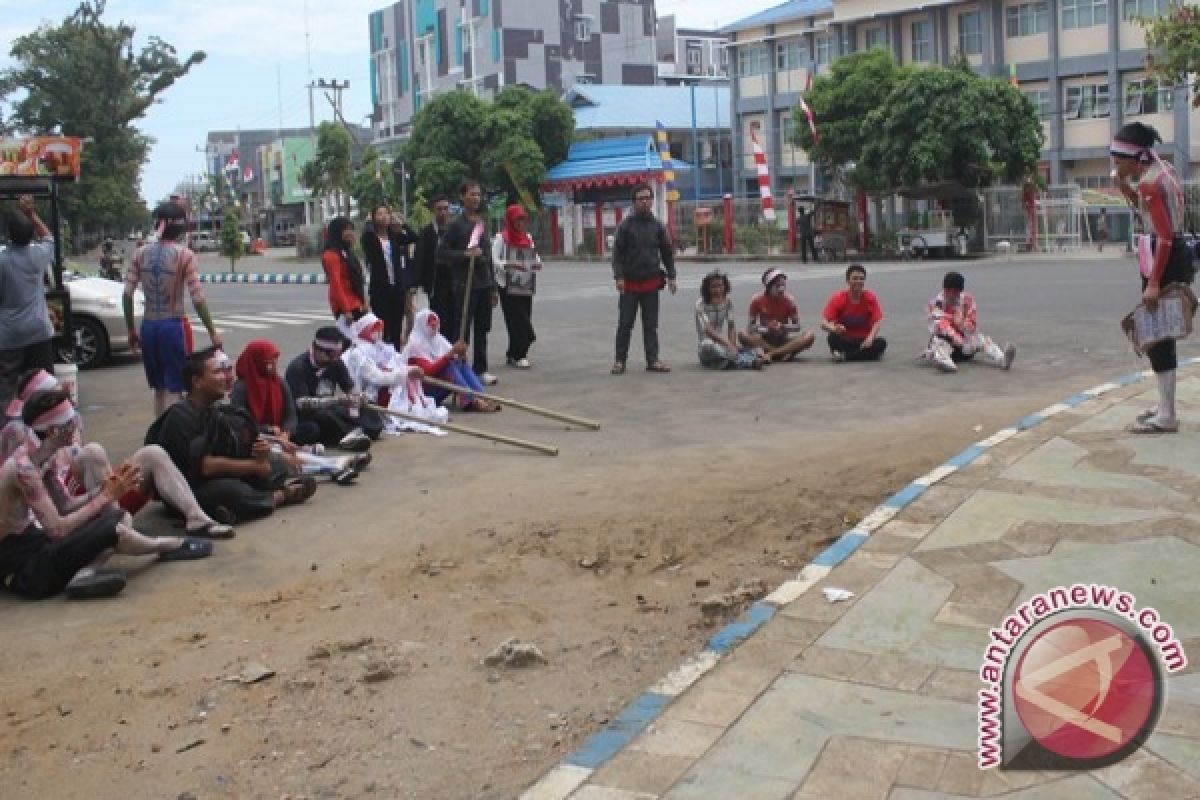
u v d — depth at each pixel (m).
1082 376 11.46
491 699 4.68
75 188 47.84
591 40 85.88
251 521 7.26
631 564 6.15
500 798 3.90
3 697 4.91
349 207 57.75
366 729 4.48
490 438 8.95
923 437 8.64
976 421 9.24
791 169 53.22
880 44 48.25
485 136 48.50
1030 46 43.88
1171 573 5.29
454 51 88.31
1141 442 7.56
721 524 6.67
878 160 37.97
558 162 50.59
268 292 30.89
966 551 5.70
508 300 13.12
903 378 11.74
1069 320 15.81
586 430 9.70
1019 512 6.23
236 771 4.21
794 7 53.19
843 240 38.38
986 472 7.04
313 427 8.84
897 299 20.05
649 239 12.53
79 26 48.59
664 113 59.28
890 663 4.54
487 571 6.15
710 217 45.84
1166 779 3.62
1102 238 38.09
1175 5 26.91
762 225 44.34
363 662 5.09
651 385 11.91
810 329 16.52
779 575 5.82
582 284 28.67
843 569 5.55
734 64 55.00
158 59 49.97
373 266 11.49
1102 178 42.97
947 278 12.38
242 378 8.31
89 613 5.87
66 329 11.19
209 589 6.12
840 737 3.98
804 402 10.64
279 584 6.17
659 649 5.07
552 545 6.48
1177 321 7.54
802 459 8.13
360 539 6.81
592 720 4.43
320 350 9.06
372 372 9.63
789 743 3.96
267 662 5.15
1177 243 7.52
